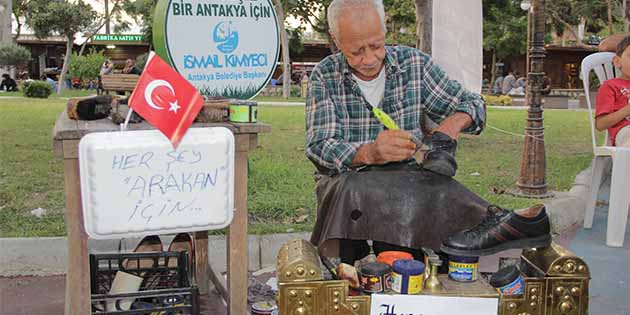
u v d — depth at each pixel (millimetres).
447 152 2150
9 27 15570
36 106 13648
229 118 2152
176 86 1930
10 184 5188
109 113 2174
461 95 2406
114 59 35312
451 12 3824
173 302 2424
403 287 1985
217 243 3764
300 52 34469
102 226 1910
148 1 30250
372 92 2398
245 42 3887
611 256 4023
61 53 38062
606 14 32406
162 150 1930
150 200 1943
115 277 2535
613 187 4215
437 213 2150
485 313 2018
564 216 4805
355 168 2273
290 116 12492
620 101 4355
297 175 5855
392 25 27516
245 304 2340
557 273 2102
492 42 29984
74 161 1967
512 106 19469
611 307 3158
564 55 37344
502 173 6375
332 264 2199
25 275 3506
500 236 2076
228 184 2041
